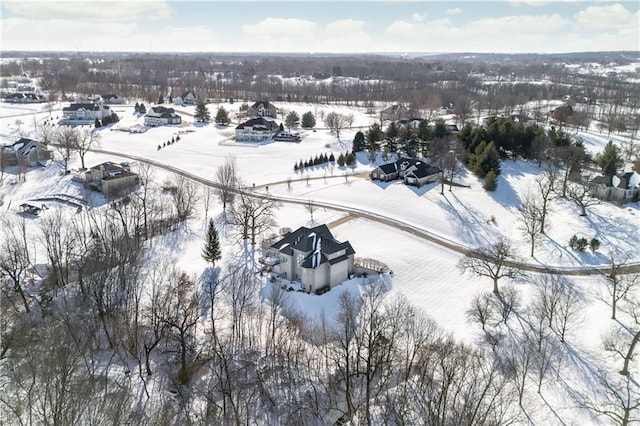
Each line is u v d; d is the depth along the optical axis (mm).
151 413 48781
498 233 98875
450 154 122188
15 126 198500
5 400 46938
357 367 51719
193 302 62094
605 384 52094
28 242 91375
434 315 71000
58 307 68062
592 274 82125
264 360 57906
